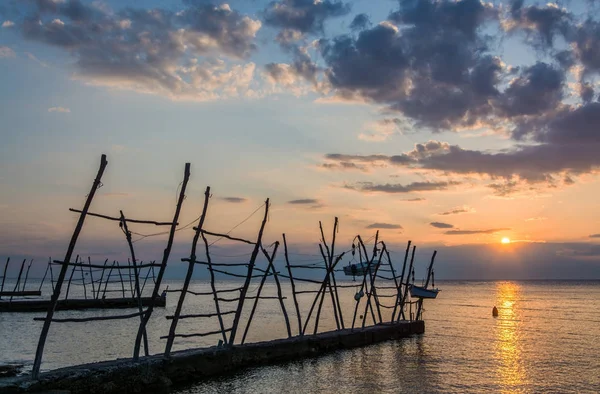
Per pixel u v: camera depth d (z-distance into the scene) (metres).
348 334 26.44
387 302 78.19
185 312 50.94
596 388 18.66
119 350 26.52
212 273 20.77
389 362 23.22
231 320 44.19
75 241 14.75
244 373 20.06
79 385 14.71
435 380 19.69
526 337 32.78
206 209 19.20
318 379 19.62
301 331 25.20
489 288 160.38
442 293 116.00
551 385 19.06
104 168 15.08
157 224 17.00
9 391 13.41
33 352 25.80
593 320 45.59
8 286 117.56
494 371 21.48
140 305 21.00
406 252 34.19
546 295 104.81
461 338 31.88
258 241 21.50
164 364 17.05
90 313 46.69
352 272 35.44
